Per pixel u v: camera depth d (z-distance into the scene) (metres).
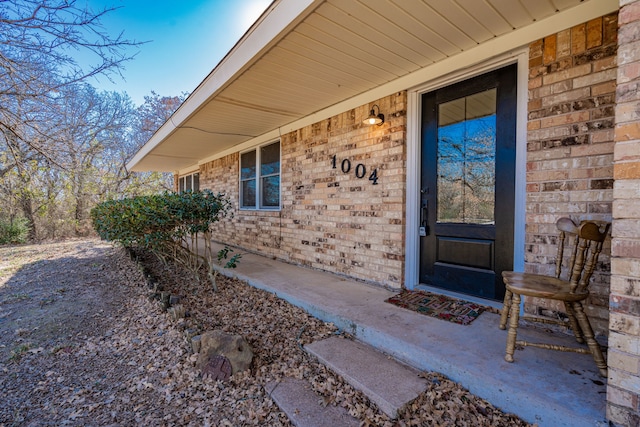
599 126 2.15
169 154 7.85
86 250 8.40
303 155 4.88
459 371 1.93
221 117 4.79
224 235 7.69
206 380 2.19
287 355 2.46
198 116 4.73
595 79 2.17
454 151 3.17
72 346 2.80
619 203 1.33
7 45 4.59
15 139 5.66
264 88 3.68
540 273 2.43
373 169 3.75
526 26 2.48
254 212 6.32
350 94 3.92
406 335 2.36
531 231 2.48
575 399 1.59
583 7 2.21
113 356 2.62
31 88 5.11
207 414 1.89
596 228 1.80
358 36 2.60
